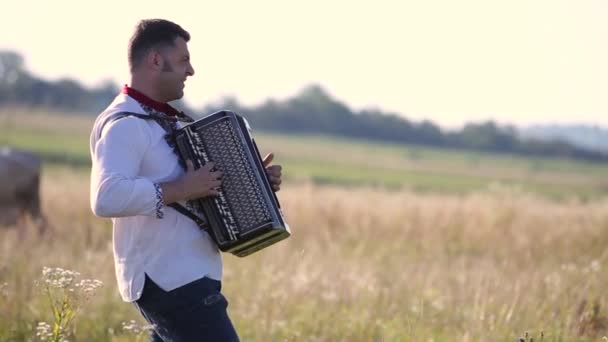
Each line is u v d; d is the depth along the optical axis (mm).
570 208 31109
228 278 17328
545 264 20703
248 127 9477
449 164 177000
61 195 29750
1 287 14109
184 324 9102
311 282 16625
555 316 14758
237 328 14781
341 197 31516
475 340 13648
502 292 15422
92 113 196625
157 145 9141
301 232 26922
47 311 14383
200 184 8992
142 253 9117
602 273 16750
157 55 9273
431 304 15984
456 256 23969
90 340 13758
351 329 14695
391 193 36625
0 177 25438
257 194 9242
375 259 21797
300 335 14234
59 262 17719
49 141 109188
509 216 28391
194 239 9172
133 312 15133
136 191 8711
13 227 24031
